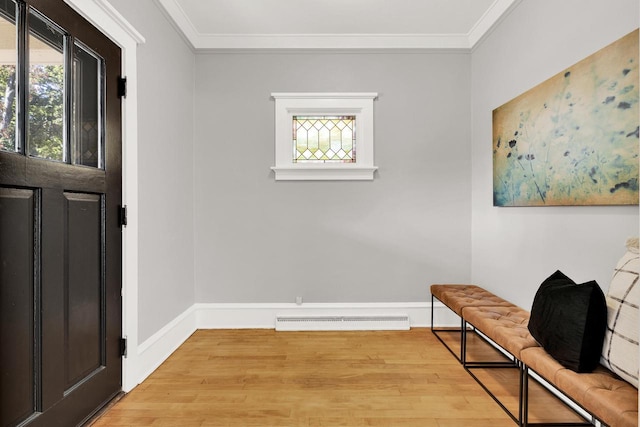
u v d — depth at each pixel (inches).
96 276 74.2
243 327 130.3
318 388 85.7
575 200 76.9
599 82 70.1
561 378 57.8
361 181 131.1
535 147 90.7
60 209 63.6
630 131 63.4
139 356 89.0
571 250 79.9
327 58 130.5
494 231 114.6
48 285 60.6
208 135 130.0
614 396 50.1
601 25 71.2
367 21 118.6
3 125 53.3
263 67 130.5
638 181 62.0
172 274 110.3
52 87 62.5
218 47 127.8
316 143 133.3
